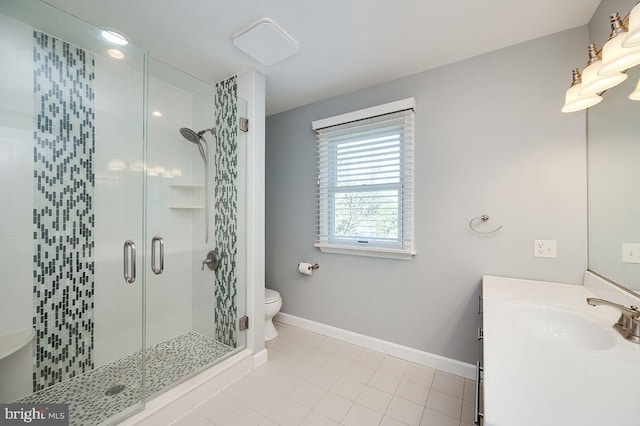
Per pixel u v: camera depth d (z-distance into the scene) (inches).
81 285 68.1
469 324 72.4
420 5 53.5
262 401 63.1
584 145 58.8
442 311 76.0
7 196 58.3
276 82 85.6
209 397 64.0
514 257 66.3
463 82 72.5
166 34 62.9
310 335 98.3
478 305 70.8
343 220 93.5
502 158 67.5
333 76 81.6
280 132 109.6
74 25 58.3
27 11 53.7
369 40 64.8
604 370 28.6
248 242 78.0
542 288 57.5
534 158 64.0
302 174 103.5
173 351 81.1
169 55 71.6
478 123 70.5
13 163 58.8
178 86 84.0
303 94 94.0
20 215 60.0
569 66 60.4
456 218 73.5
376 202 86.6
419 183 78.9
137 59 70.6
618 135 47.6
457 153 73.2
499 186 67.9
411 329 81.0
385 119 83.2
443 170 75.1
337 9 54.6
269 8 54.4
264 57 70.6
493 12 55.3
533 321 45.5
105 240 71.5
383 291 85.7
